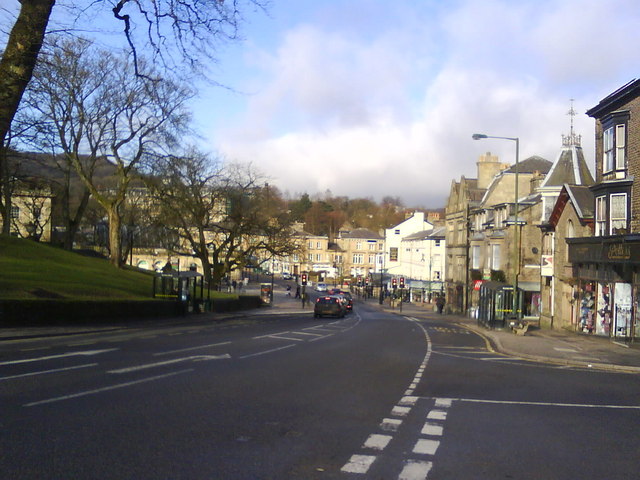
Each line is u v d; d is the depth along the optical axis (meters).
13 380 11.54
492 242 57.75
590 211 33.81
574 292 34.91
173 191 48.88
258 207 55.19
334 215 177.12
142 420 8.66
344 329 34.56
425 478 6.60
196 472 6.42
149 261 97.00
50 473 6.19
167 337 23.30
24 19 18.48
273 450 7.45
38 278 33.53
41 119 35.84
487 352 23.84
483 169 71.25
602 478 6.86
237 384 12.23
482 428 9.30
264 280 137.88
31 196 60.94
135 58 21.09
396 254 113.19
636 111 28.12
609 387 14.77
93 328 24.83
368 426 9.09
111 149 42.47
